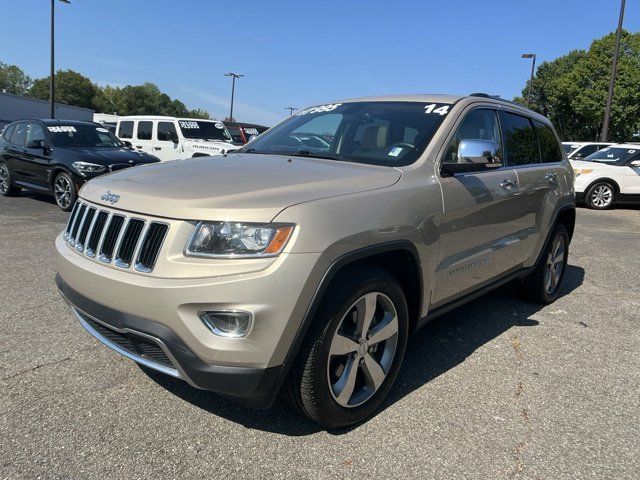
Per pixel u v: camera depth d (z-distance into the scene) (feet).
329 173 9.25
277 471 7.73
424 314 10.25
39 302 14.38
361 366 8.92
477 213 11.19
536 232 14.37
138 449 8.09
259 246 7.36
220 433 8.60
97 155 30.42
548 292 16.06
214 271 7.30
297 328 7.54
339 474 7.73
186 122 49.03
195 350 7.38
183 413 9.13
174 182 8.63
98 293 8.20
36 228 24.68
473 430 9.00
